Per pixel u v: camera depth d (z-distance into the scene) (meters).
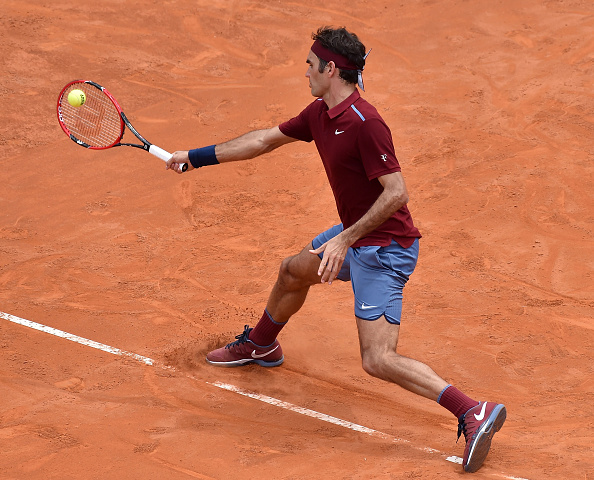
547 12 50.78
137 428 18.08
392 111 39.97
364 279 17.83
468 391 20.62
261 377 21.23
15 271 26.28
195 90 41.66
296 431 18.42
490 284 26.22
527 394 20.53
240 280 26.30
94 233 29.27
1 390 19.56
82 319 23.45
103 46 45.16
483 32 48.53
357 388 21.02
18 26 46.09
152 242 28.75
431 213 31.08
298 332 23.66
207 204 31.83
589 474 16.34
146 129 37.69
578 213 30.92
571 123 38.41
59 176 33.66
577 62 44.59
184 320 23.73
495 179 33.56
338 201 18.45
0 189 32.38
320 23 49.84
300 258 19.77
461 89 42.16
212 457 16.92
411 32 48.84
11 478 16.06
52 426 18.05
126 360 21.39
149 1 50.59
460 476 16.09
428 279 26.56
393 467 16.52
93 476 16.16
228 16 49.81
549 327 23.73
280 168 34.97
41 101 39.44
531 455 17.30
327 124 17.69
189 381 20.64
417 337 23.25
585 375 21.38
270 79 43.28
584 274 26.78
